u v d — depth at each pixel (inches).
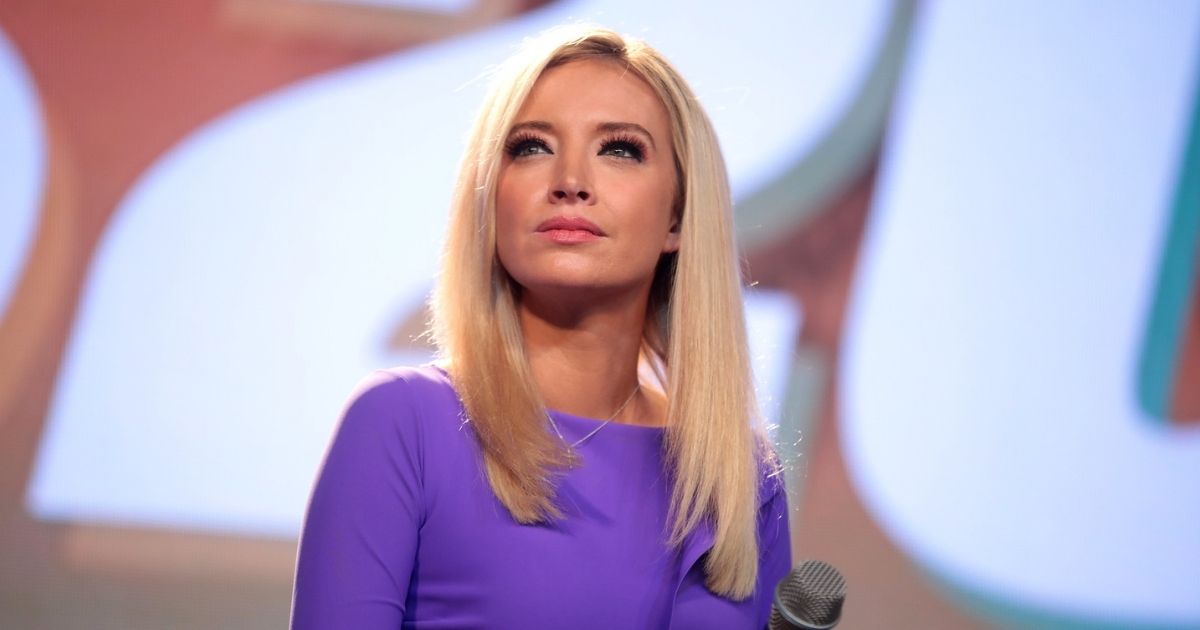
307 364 428.1
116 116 438.0
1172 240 435.8
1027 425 431.2
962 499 429.4
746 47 442.9
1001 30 443.5
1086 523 429.1
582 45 207.3
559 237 196.1
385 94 438.0
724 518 202.5
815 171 439.2
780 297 434.6
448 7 442.0
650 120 204.5
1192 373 434.0
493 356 197.2
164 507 422.3
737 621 202.8
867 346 433.4
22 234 433.1
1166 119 439.8
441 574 185.3
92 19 441.1
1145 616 426.6
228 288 430.6
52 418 424.5
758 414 221.0
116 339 428.1
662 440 207.6
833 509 426.3
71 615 417.4
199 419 425.7
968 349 433.4
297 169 435.2
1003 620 426.6
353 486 181.2
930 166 439.5
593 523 194.2
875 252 437.1
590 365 206.2
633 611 192.1
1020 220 437.1
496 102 203.3
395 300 430.0
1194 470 430.3
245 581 420.8
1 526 419.2
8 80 438.9
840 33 444.1
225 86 439.8
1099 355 433.1
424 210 434.0
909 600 425.4
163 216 433.4
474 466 188.5
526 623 184.9
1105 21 443.2
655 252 204.2
